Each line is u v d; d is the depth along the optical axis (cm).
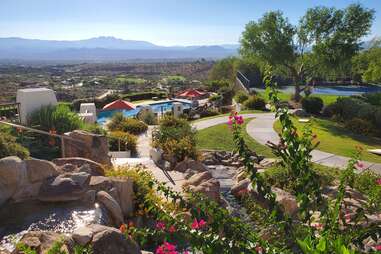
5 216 502
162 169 1047
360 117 2289
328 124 2273
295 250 331
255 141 1686
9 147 727
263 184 377
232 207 780
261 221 380
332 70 2880
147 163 1117
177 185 873
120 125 1959
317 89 4900
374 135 1983
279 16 2908
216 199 795
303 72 3077
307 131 405
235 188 928
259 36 2936
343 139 1859
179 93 4516
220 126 2053
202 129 1980
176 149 1224
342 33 2709
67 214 513
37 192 569
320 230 360
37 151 953
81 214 515
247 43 2961
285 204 675
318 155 1495
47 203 545
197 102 3522
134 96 4053
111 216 561
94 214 518
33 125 1074
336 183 955
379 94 2758
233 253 305
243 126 2055
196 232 319
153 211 385
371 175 956
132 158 1223
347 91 4678
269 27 2878
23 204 538
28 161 576
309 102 2714
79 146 931
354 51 2738
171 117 1716
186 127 1557
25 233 416
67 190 553
